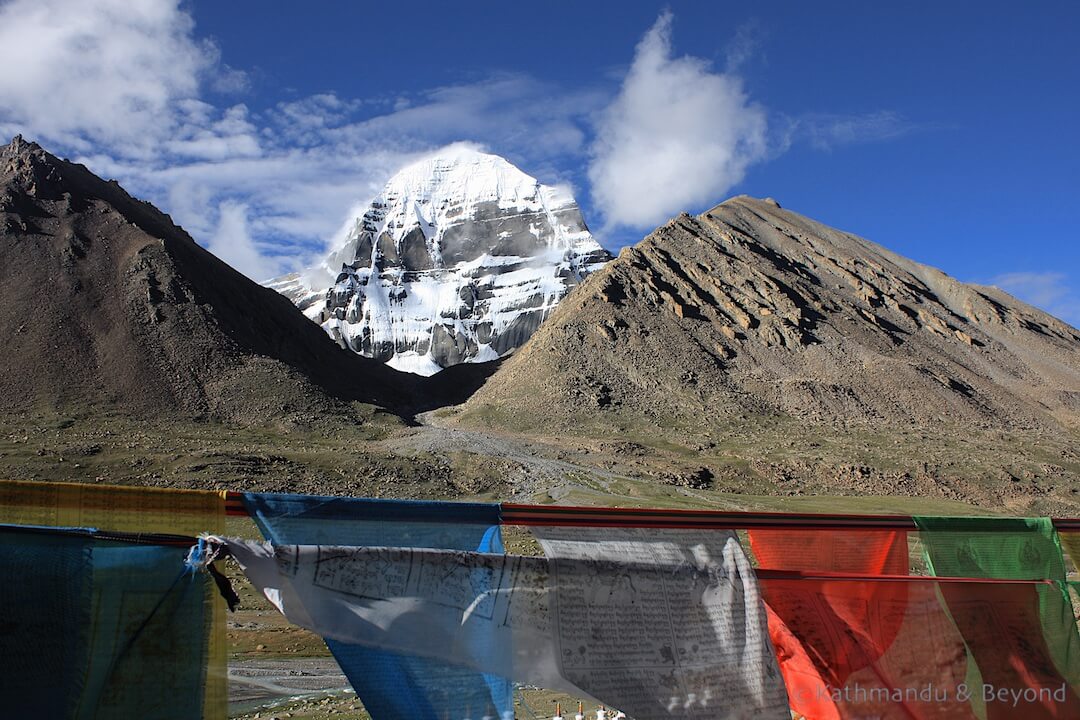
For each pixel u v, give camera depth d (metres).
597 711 16.83
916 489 100.06
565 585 6.03
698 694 6.15
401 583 5.59
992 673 7.11
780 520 6.85
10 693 4.79
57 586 4.99
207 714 5.14
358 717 19.95
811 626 6.80
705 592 6.41
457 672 5.70
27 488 5.04
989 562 7.52
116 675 5.02
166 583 5.19
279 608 5.28
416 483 89.69
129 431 97.56
